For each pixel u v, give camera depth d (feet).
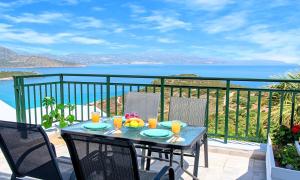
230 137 12.93
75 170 5.92
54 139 14.11
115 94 14.82
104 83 15.06
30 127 5.71
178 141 7.11
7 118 19.35
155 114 11.06
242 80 12.07
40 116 15.70
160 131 7.91
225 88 12.47
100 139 5.25
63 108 14.88
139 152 12.01
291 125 11.53
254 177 9.80
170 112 10.87
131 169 5.41
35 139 5.91
